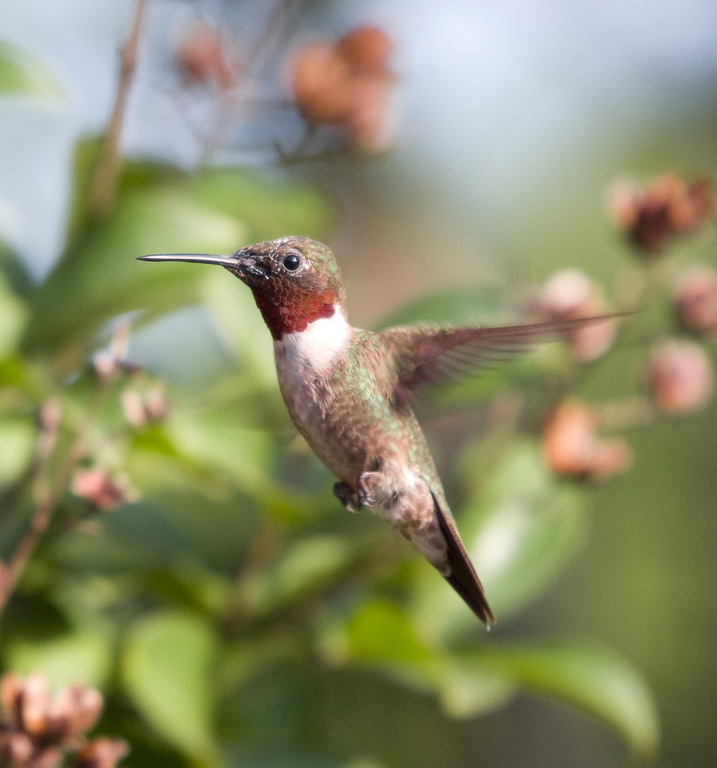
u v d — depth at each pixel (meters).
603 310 2.65
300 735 2.64
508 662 2.62
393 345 2.59
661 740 2.77
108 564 2.60
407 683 2.64
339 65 2.63
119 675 2.59
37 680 2.55
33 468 2.58
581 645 2.62
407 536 2.59
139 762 2.59
